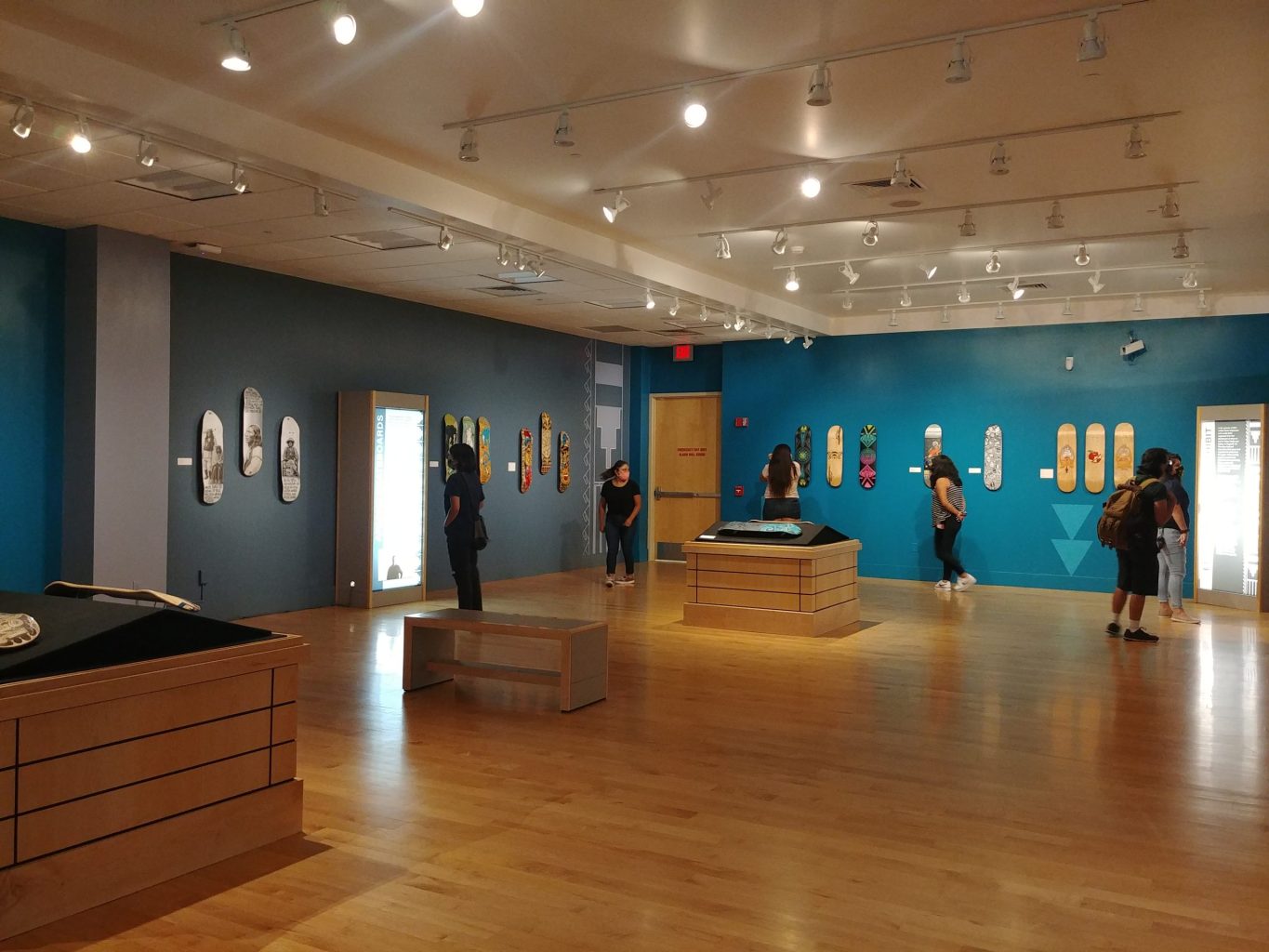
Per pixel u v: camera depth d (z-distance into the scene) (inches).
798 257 366.0
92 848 122.3
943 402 487.2
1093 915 124.7
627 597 419.2
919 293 438.9
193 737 134.0
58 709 118.0
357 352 386.3
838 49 183.0
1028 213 298.4
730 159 248.8
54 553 282.5
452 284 375.2
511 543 479.5
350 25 156.1
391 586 382.0
